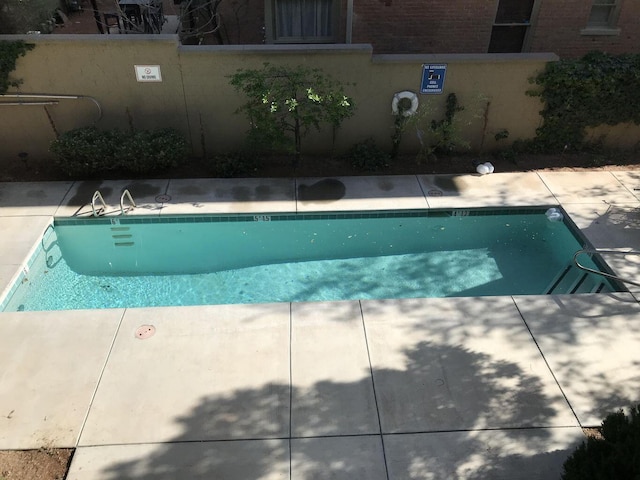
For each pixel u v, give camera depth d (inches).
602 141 330.3
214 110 302.4
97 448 155.1
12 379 175.9
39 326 196.7
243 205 276.7
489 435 159.6
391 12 339.9
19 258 234.1
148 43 277.9
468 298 212.8
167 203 276.7
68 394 170.9
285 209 274.1
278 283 237.5
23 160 307.4
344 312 204.8
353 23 343.9
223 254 254.4
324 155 322.3
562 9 342.3
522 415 165.3
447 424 162.7
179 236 266.7
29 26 325.1
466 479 147.8
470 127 317.4
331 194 286.7
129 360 182.9
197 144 315.0
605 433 137.9
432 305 208.7
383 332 195.9
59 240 262.4
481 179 301.9
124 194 266.2
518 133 322.3
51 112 296.8
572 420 163.8
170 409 166.4
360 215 277.7
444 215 280.5
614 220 263.9
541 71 299.7
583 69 298.8
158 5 408.8
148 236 266.5
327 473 149.2
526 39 358.6
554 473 149.1
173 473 148.8
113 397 170.1
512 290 233.3
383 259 252.8
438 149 323.6
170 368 180.1
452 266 248.5
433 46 354.3
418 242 264.7
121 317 201.0
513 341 192.4
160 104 299.3
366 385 174.9
